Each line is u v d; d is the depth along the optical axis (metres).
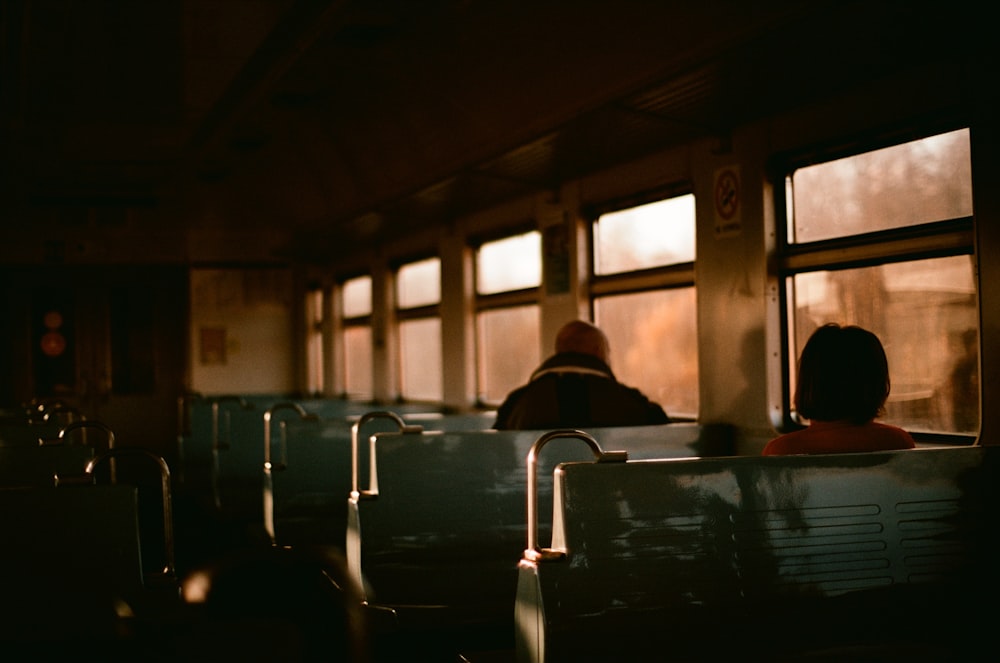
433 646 5.09
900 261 5.05
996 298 4.40
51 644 3.41
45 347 15.30
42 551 3.60
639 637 3.21
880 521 3.47
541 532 5.02
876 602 3.44
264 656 2.15
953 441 4.75
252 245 15.91
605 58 5.95
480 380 9.74
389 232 11.41
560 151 7.07
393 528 4.80
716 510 3.33
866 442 3.60
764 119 5.87
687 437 5.77
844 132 5.29
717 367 6.27
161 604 3.68
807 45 4.74
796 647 3.34
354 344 13.61
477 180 8.29
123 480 12.97
